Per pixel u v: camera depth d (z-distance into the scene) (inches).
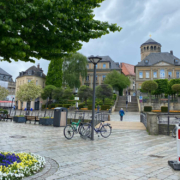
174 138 407.5
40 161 193.3
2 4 155.9
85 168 199.5
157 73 2257.6
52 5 157.2
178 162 192.5
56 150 279.9
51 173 181.0
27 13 166.4
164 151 284.2
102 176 176.2
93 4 191.2
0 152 204.1
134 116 1015.0
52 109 1667.1
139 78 2294.5
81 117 668.1
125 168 201.0
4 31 161.0
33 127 560.7
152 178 171.5
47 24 186.4
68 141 355.6
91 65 2491.4
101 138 400.8
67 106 1611.7
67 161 224.1
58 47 204.4
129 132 498.0
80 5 190.2
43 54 210.2
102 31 200.5
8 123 657.6
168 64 2240.4
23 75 2137.1
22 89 1485.0
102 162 222.8
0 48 182.4
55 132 466.3
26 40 189.6
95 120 624.7
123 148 303.4
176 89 1378.0
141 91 2034.9
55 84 2048.5
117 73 2050.9
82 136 394.6
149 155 259.6
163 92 1688.0
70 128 389.1
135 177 173.9
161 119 474.9
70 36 201.5
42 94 1840.6
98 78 2448.3
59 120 581.6
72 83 2034.9
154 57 2390.5
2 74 2508.6
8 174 148.2
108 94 1483.8
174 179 169.0
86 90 1549.0
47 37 192.1
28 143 325.4
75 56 2085.4
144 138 405.4
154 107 1462.8
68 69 2086.6
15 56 199.9
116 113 1268.5
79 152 271.0
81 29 202.5
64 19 174.6
